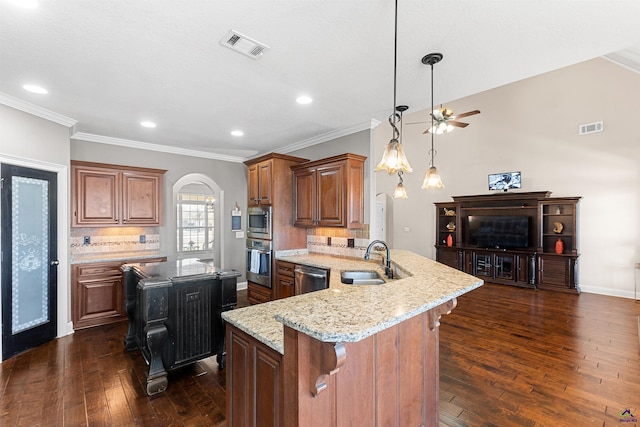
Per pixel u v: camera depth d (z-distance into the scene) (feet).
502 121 21.83
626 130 17.02
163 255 14.70
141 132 13.28
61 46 6.51
